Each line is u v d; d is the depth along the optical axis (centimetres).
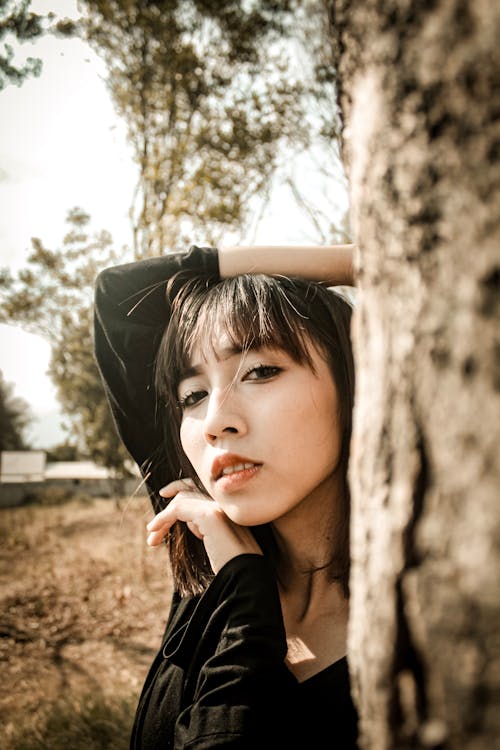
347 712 90
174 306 120
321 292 111
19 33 535
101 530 906
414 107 42
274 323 102
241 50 537
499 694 36
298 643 106
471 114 39
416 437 42
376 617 46
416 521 42
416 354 42
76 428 879
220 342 104
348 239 325
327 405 102
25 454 1623
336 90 56
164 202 566
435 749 40
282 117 469
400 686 43
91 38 577
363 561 48
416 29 42
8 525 1033
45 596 603
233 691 91
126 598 593
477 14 38
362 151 48
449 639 39
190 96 569
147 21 565
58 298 784
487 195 38
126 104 582
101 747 320
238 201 537
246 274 118
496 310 38
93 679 434
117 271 136
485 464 38
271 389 99
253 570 105
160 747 113
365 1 47
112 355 140
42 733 342
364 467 49
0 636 506
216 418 99
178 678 116
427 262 42
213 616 104
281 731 90
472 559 38
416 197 42
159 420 138
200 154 559
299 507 108
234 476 98
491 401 38
